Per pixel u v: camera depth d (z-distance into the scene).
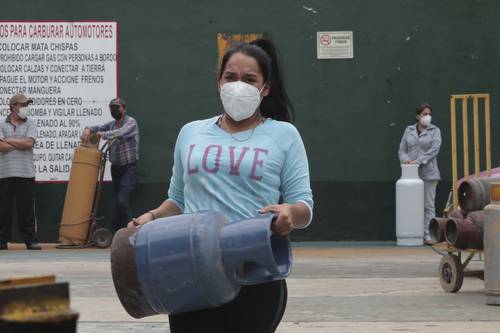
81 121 31.11
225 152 7.71
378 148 31.47
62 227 29.66
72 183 29.62
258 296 7.51
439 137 30.44
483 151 31.56
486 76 31.59
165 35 31.28
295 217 7.53
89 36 31.11
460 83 31.61
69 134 31.08
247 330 7.54
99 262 24.69
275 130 7.82
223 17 31.28
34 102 31.06
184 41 31.31
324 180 31.42
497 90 31.56
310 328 14.59
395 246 30.05
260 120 7.94
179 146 8.05
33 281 4.32
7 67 31.06
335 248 29.44
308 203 7.77
